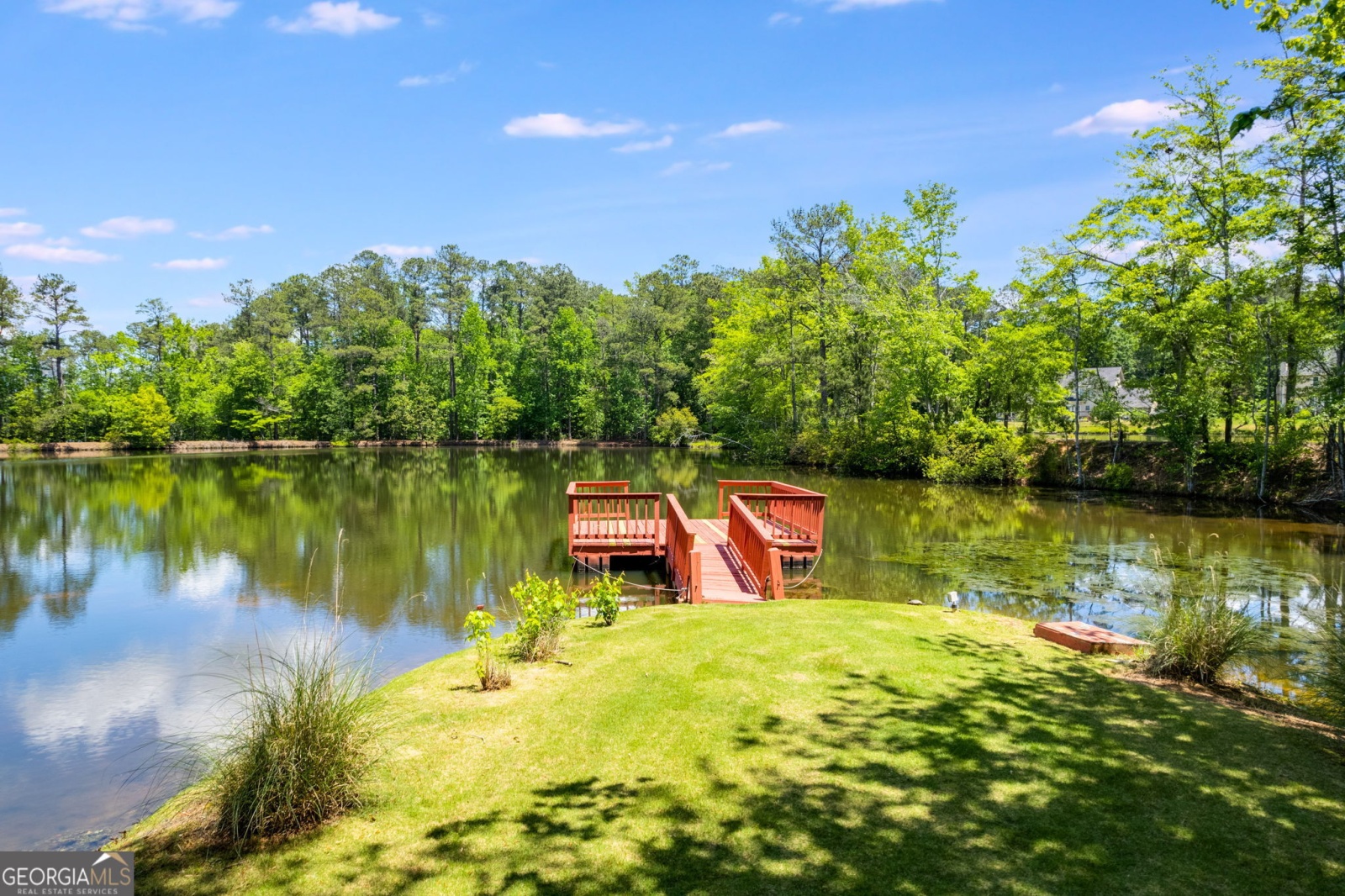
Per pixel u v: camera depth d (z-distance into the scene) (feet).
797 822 10.71
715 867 9.62
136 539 47.85
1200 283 67.72
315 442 178.19
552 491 76.79
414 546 44.78
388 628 27.91
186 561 40.73
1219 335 67.00
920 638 20.47
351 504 65.46
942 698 15.64
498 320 210.18
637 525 41.39
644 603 30.83
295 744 11.21
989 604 30.83
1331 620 27.78
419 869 9.77
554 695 16.33
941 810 10.96
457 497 71.26
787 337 118.21
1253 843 10.05
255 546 45.16
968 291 107.04
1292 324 61.46
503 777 12.42
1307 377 62.49
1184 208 69.56
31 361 155.33
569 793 11.80
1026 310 87.81
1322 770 12.32
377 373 177.58
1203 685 17.24
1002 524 54.54
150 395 154.30
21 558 41.81
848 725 14.23
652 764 12.76
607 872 9.57
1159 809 10.98
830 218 113.19
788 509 44.27
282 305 190.80
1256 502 65.72
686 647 19.57
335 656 13.21
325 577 36.81
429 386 183.52
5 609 30.99
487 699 16.15
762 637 20.35
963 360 103.45
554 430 195.93
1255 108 20.88
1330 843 10.05
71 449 148.05
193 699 21.34
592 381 194.80
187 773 14.60
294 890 9.37
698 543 41.11
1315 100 37.04
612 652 19.49
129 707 20.80
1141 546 44.86
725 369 136.67
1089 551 43.32
